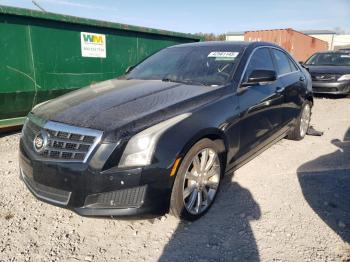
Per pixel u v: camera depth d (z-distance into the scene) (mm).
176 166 2621
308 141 5527
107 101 2994
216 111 3068
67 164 2518
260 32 24469
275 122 4281
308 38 25750
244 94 3504
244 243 2703
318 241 2725
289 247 2650
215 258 2533
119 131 2477
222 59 3828
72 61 6094
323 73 10078
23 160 2898
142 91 3268
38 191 2754
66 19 5773
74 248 2648
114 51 6793
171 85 3463
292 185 3781
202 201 3061
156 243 2715
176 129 2660
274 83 4215
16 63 5305
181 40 8375
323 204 3342
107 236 2807
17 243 2684
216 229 2893
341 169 4285
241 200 3404
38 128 2805
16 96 5398
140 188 2488
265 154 4840
